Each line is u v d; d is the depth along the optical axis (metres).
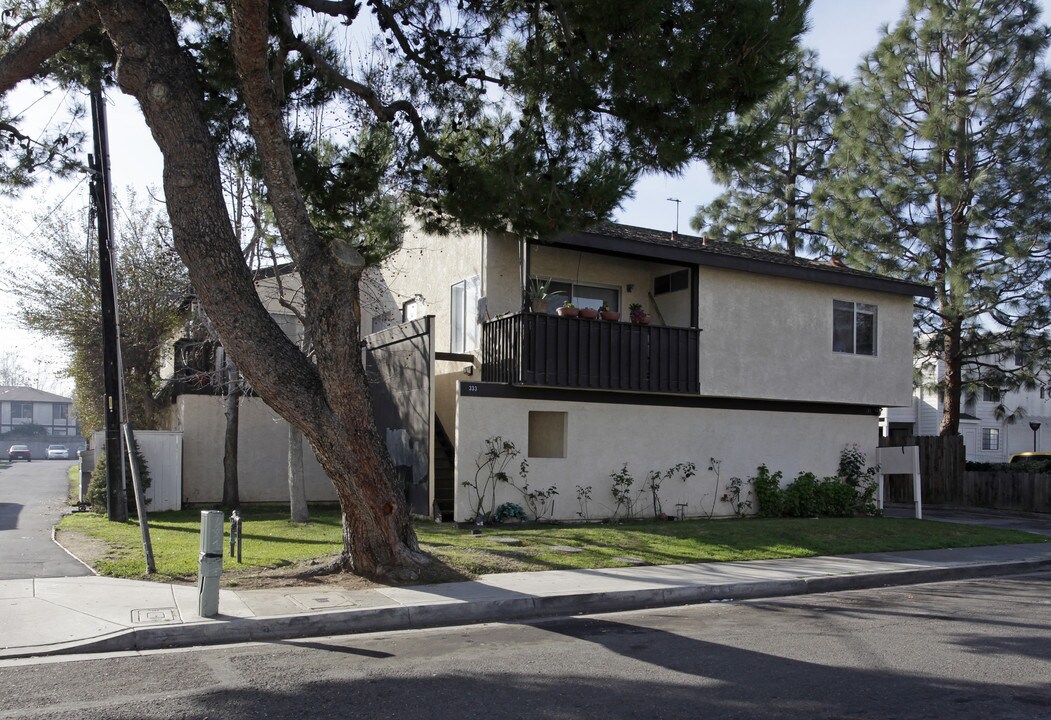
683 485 18.36
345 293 9.95
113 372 15.65
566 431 17.05
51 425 86.06
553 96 10.78
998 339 24.23
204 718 5.64
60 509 18.12
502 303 17.61
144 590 9.45
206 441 20.30
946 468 25.09
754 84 9.70
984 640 8.22
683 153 10.29
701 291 18.16
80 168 12.93
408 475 17.44
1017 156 22.78
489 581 10.48
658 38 9.73
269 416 20.92
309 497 21.28
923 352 26.11
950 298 23.67
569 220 11.18
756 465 19.39
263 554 11.66
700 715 5.80
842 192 25.20
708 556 12.97
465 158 12.22
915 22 24.36
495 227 12.09
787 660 7.37
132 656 7.36
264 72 9.63
